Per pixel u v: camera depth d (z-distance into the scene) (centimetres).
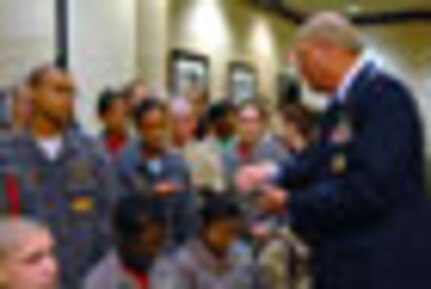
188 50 865
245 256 393
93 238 347
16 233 202
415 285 269
